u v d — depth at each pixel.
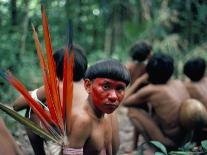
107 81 2.61
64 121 2.65
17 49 7.04
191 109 4.28
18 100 3.58
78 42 9.45
